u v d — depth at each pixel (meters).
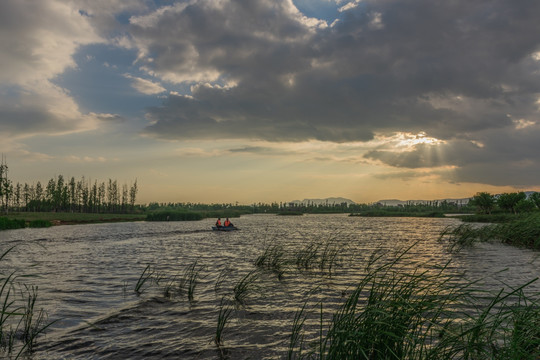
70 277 12.83
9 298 9.72
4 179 74.69
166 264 16.03
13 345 6.36
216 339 6.68
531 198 54.84
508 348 4.28
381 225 58.09
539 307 4.62
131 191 124.06
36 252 20.45
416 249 20.95
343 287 10.84
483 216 58.25
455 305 7.48
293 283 11.55
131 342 6.59
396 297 5.28
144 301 9.41
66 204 102.69
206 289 10.84
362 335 4.48
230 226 44.00
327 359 4.52
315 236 33.47
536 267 14.09
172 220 75.38
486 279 11.69
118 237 31.53
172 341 6.63
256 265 15.67
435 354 4.21
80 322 7.72
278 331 7.12
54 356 5.91
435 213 114.94
